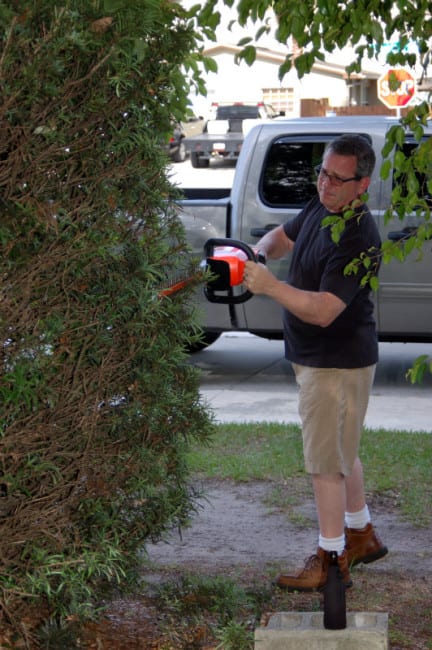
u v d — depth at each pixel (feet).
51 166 15.92
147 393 18.10
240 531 27.53
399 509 29.37
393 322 44.60
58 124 15.84
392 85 22.75
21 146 15.38
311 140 45.09
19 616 17.92
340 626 18.81
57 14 15.11
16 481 16.57
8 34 14.55
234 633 19.07
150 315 17.58
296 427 37.78
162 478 18.83
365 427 38.29
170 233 18.38
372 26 21.98
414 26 22.04
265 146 45.47
